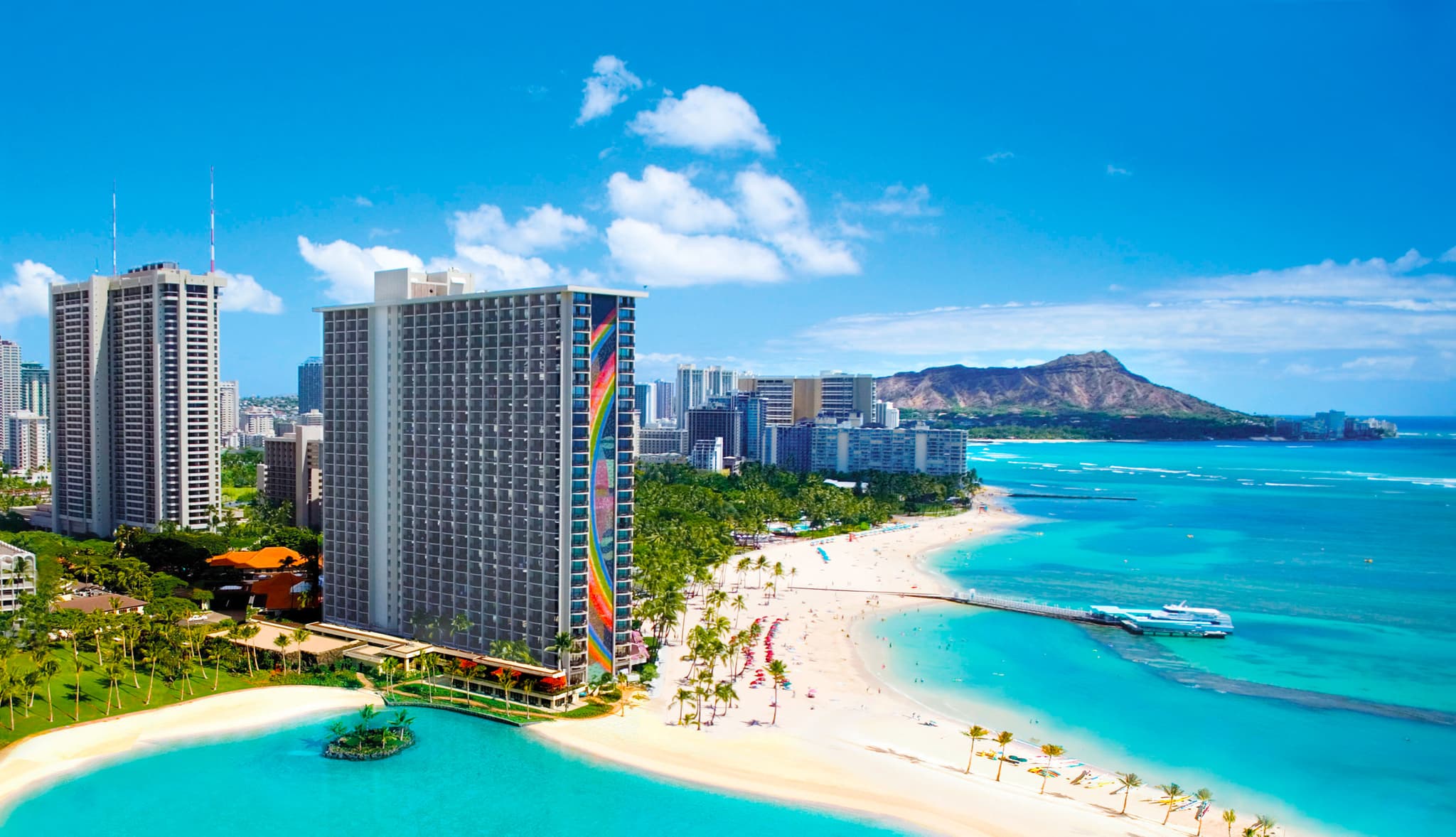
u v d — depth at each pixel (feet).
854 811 469.57
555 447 600.80
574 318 593.01
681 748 539.70
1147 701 649.61
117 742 533.55
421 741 544.21
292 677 636.07
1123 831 454.40
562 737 550.77
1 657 576.61
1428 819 477.77
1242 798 498.28
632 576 640.58
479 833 447.01
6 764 499.92
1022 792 496.23
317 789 487.61
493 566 637.30
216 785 488.44
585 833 447.83
